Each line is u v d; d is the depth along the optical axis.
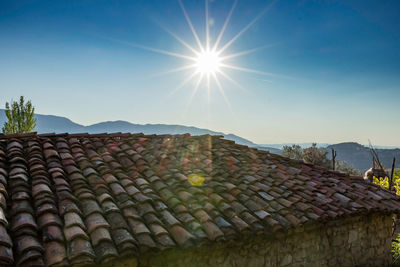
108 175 4.31
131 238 3.01
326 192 5.74
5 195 3.27
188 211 3.90
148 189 4.13
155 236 3.24
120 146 5.73
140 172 4.74
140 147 5.81
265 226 4.11
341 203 5.45
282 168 6.56
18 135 5.13
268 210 4.48
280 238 4.70
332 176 7.01
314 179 6.41
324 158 35.66
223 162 5.91
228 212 4.11
